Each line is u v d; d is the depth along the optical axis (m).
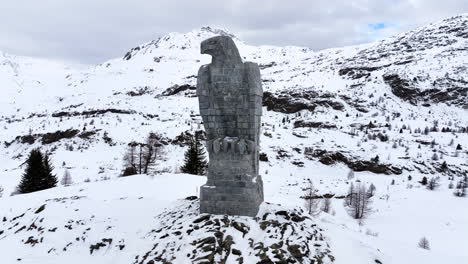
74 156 110.81
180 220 19.47
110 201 28.31
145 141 119.00
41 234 23.20
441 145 146.12
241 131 18.86
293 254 15.73
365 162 117.88
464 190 87.12
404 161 121.00
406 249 21.44
